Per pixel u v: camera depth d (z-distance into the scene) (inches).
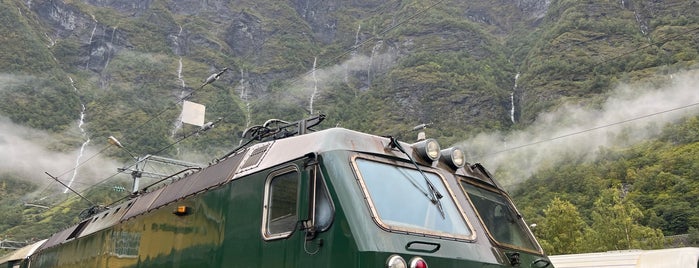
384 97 7396.7
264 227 307.4
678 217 3312.0
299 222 287.1
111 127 7854.3
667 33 6815.9
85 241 537.6
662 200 3580.2
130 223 453.1
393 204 293.9
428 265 279.0
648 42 6870.1
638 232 1691.7
